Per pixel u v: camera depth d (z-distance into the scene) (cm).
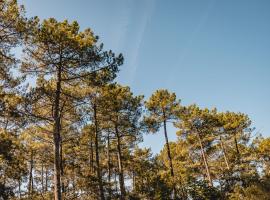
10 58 1549
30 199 1739
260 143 3631
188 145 3550
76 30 1894
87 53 1719
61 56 1744
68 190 1783
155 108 2973
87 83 1833
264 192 1650
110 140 3023
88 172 2005
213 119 3412
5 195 1569
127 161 3256
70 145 2431
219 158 3759
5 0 1504
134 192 2314
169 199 2175
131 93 2573
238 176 2259
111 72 1798
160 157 4088
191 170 3369
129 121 2528
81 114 2075
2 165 1558
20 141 1853
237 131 3669
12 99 1560
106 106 2269
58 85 1744
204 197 1961
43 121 1709
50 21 1819
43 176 2717
